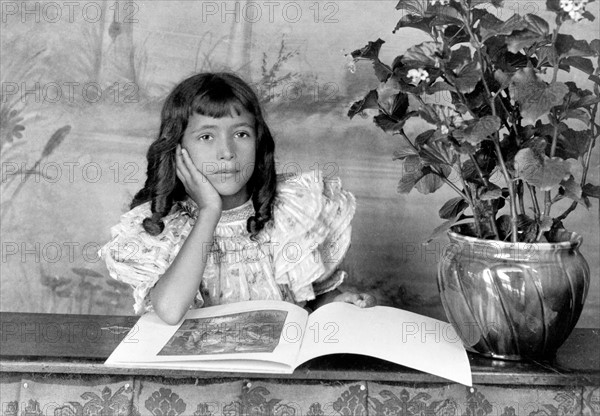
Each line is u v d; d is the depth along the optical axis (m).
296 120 1.57
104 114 1.56
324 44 1.56
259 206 1.26
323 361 1.00
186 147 1.22
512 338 0.98
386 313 1.11
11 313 1.20
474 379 0.95
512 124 0.99
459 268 0.99
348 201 1.34
